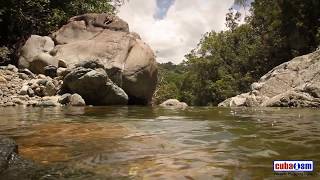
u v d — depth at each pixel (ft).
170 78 191.21
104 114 24.77
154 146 12.75
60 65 41.88
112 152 11.75
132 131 16.17
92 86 35.32
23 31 51.98
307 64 50.08
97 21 47.37
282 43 89.45
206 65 129.90
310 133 15.72
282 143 13.26
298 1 85.81
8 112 25.14
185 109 31.50
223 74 116.06
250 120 21.31
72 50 43.21
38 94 35.29
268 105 41.91
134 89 43.11
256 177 8.83
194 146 12.75
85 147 12.52
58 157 11.03
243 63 104.73
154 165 10.08
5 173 9.12
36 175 9.03
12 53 46.88
